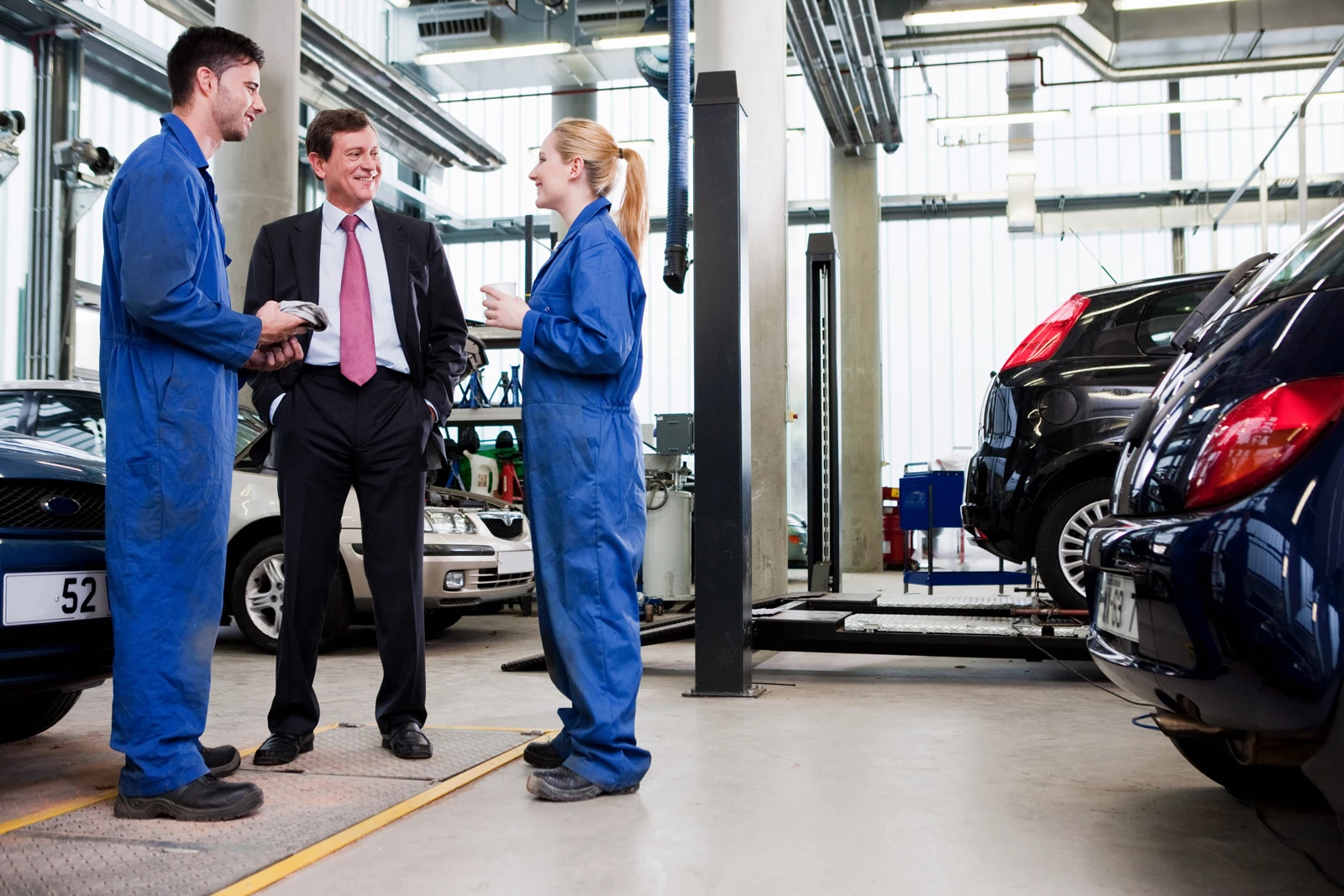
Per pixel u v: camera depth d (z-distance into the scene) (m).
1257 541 1.56
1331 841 1.97
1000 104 16.22
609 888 1.72
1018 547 4.44
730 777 2.47
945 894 1.70
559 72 14.42
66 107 11.15
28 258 10.81
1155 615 1.71
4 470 2.11
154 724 2.05
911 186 16.52
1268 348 1.70
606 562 2.29
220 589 2.15
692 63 8.70
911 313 16.55
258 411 2.64
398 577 2.67
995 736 2.98
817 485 6.51
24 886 1.68
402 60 14.14
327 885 1.72
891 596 5.62
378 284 2.69
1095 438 4.26
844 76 12.30
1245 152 15.52
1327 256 1.75
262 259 2.68
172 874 1.74
